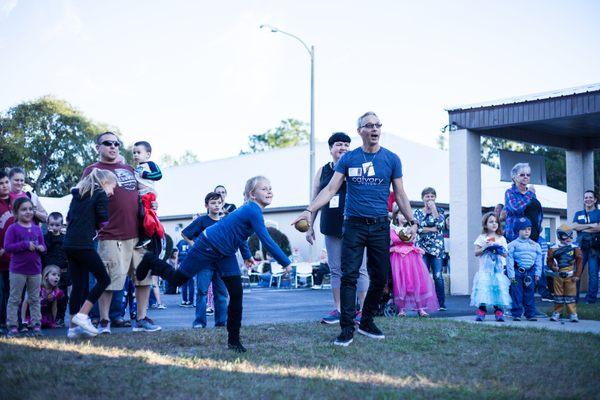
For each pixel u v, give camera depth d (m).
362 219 5.23
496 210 11.62
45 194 41.44
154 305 10.52
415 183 24.05
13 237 6.04
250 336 5.42
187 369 4.04
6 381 3.67
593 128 13.02
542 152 38.22
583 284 12.97
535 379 3.87
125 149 42.19
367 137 5.30
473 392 3.51
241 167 31.89
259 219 4.75
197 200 30.98
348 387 3.61
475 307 9.34
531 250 7.43
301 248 23.69
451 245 12.40
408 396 3.41
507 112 11.77
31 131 39.66
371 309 5.44
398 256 7.55
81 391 3.49
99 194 5.36
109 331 5.71
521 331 5.84
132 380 3.73
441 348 4.89
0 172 6.42
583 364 4.32
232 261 4.86
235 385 3.64
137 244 5.79
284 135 71.62
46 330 6.77
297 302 11.30
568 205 14.39
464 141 12.34
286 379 3.81
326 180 6.61
